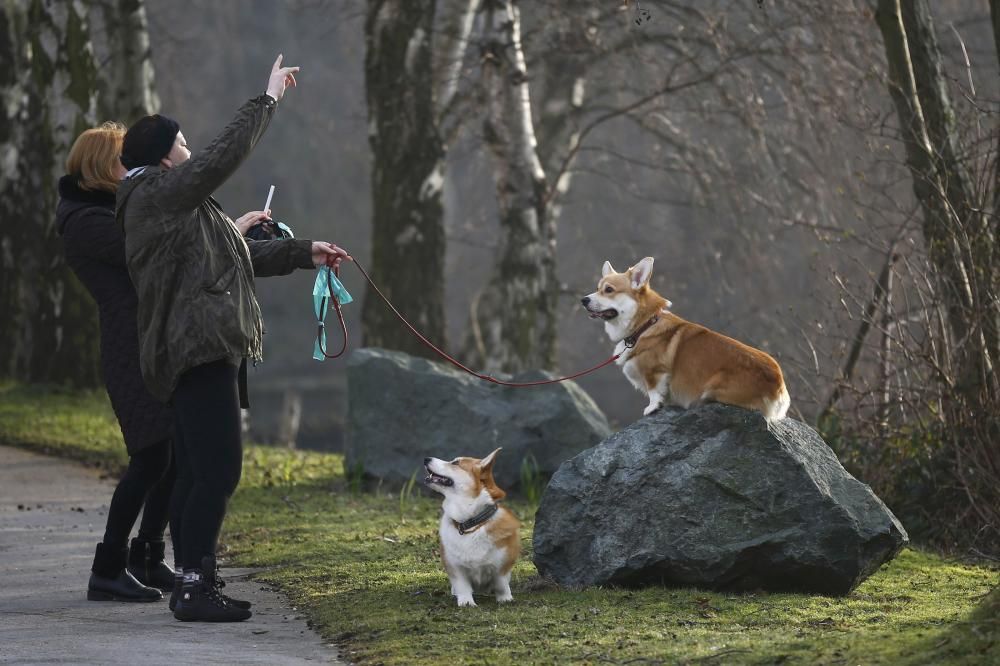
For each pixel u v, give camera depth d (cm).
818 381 1636
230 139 759
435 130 2150
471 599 812
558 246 3438
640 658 653
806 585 847
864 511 849
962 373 1235
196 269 759
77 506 1362
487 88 2089
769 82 2355
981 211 1218
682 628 734
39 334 2156
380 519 1248
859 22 2014
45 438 1788
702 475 853
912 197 1839
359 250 5275
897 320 1345
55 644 722
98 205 858
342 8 2581
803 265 2683
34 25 2162
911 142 1323
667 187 3064
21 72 2308
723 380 863
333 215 5284
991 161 1330
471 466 811
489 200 3128
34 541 1147
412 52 2120
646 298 903
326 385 4888
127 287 849
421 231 2148
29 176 2286
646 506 861
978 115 1348
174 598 810
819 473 861
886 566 996
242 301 775
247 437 2070
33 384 2148
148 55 2189
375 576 935
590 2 2342
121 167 864
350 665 674
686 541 843
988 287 1232
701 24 2347
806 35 2236
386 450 1448
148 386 773
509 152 2098
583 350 3400
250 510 1312
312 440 3612
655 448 873
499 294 2119
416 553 1043
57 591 909
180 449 810
